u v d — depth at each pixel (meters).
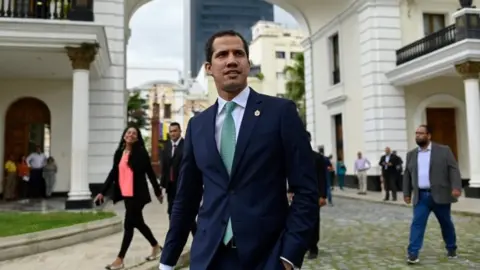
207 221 2.06
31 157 16.30
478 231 8.74
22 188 16.47
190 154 2.27
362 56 19.44
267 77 57.34
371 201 15.46
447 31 15.79
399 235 8.54
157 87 63.94
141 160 5.56
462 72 14.91
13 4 13.94
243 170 2.00
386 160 15.21
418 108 18.80
